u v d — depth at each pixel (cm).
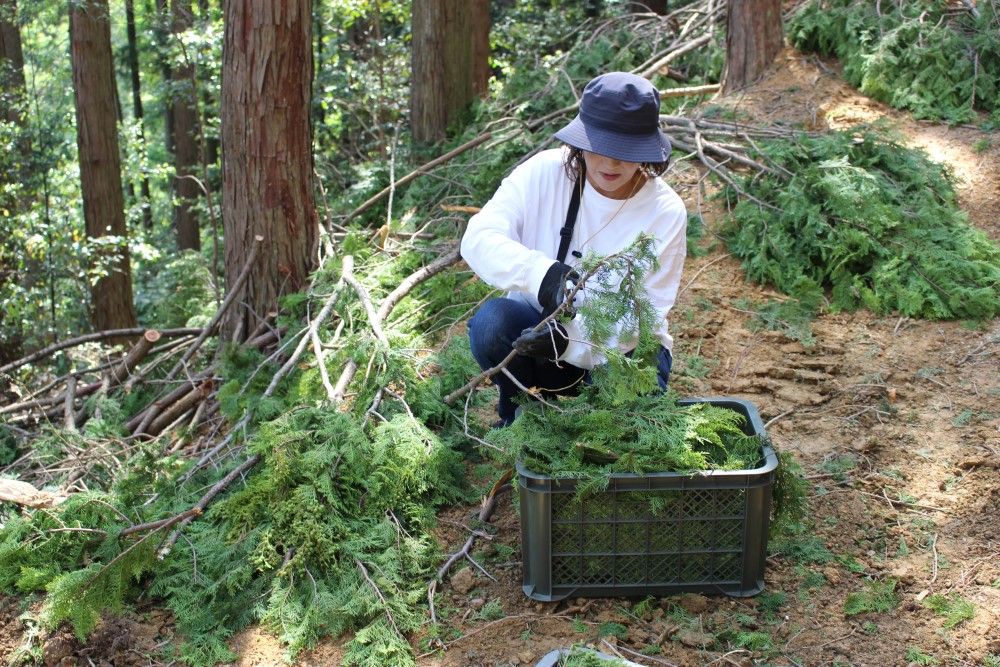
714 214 532
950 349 418
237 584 286
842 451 353
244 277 489
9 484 320
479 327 312
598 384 284
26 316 874
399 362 362
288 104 478
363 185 695
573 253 283
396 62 1098
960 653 254
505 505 330
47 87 1065
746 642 258
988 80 627
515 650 261
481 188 616
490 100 827
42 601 289
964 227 486
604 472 259
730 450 284
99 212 1016
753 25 690
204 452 377
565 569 273
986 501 317
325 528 291
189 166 1491
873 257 474
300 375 417
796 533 307
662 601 276
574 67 795
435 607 282
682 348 429
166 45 1160
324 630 275
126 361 491
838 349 422
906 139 545
